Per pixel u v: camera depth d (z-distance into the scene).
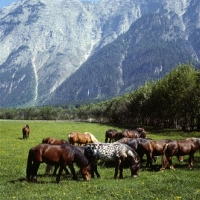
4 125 85.44
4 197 14.84
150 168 23.69
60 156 18.30
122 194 14.93
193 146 23.55
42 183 18.08
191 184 16.97
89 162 19.41
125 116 125.81
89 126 91.31
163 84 76.38
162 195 14.74
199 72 64.62
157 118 93.62
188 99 64.50
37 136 52.59
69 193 15.35
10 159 27.91
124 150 19.94
